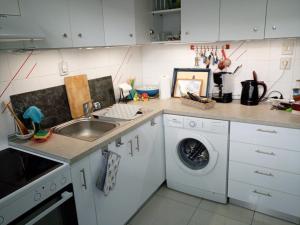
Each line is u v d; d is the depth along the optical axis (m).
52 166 1.35
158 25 2.63
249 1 1.87
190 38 2.19
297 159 1.78
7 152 1.58
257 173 1.97
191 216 2.12
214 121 2.02
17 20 1.32
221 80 2.34
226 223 2.02
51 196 1.30
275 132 1.81
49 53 1.91
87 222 1.56
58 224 1.38
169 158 2.38
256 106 2.19
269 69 2.26
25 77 1.77
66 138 1.67
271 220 2.03
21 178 1.24
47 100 1.90
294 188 1.85
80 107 2.14
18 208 1.13
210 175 2.20
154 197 2.39
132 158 1.94
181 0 2.15
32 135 1.68
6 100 1.66
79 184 1.47
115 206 1.81
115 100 2.60
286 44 2.13
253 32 1.92
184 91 2.65
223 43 2.41
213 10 2.03
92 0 1.81
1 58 1.61
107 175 1.58
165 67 2.82
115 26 2.04
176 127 2.23
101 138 1.64
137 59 2.90
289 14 1.76
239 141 1.97
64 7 1.61
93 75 2.34
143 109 2.27
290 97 2.22
